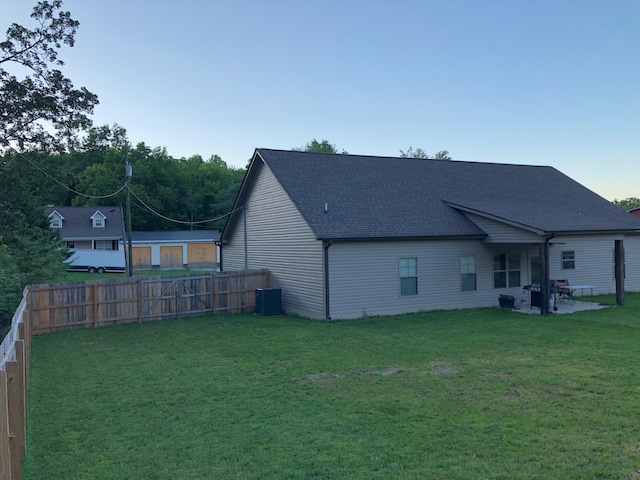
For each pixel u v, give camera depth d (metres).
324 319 15.84
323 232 15.87
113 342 12.99
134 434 6.33
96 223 46.94
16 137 19.39
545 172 25.56
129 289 16.25
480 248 18.44
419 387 8.12
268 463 5.36
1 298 14.59
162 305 16.88
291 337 13.04
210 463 5.41
